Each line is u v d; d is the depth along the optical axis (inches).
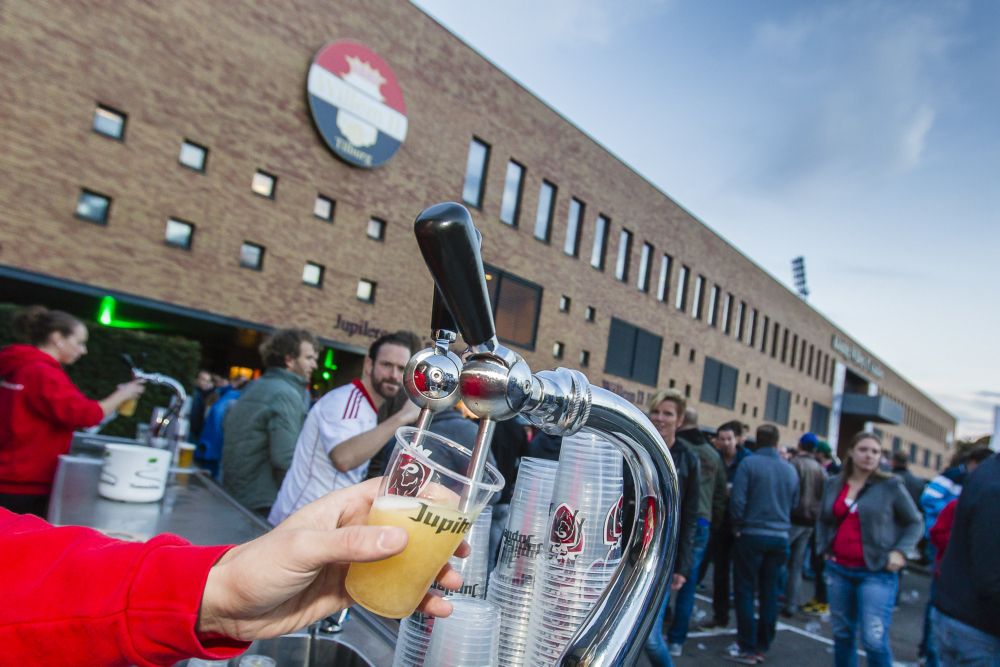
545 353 613.0
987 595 93.5
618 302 704.4
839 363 1306.6
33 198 314.5
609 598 26.9
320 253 435.5
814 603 254.8
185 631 18.1
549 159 611.2
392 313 478.0
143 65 351.6
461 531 23.6
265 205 406.6
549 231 622.2
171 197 364.5
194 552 19.5
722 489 196.1
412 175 490.0
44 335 111.1
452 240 17.7
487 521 37.3
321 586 24.1
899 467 295.9
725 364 918.4
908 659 211.8
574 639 26.0
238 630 19.9
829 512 150.5
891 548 137.2
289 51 415.5
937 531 170.1
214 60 380.5
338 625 51.2
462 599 32.0
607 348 691.4
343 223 448.8
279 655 49.4
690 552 148.3
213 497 101.8
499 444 139.3
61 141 323.3
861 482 147.9
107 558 18.9
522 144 582.2
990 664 95.2
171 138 363.9
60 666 18.2
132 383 124.3
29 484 108.0
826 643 211.5
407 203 486.9
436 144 506.6
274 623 22.2
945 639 102.7
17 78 309.0
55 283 320.5
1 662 17.8
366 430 101.0
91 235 334.0
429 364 22.7
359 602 23.3
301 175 424.8
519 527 35.3
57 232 322.3
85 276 332.2
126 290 346.9
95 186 335.0
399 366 101.0
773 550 185.6
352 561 19.7
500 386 20.2
